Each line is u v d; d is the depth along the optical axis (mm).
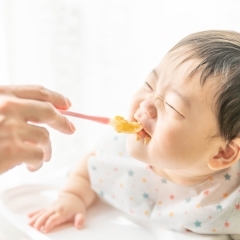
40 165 498
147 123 661
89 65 1055
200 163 665
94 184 806
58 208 750
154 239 716
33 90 535
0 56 905
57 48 1001
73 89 1053
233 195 683
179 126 631
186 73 629
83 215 757
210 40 658
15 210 772
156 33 1027
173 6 997
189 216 694
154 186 748
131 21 1037
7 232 698
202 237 694
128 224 760
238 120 640
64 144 1096
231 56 639
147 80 677
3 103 479
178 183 731
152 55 1041
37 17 949
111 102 1100
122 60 1066
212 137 643
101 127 1122
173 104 629
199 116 628
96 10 1022
